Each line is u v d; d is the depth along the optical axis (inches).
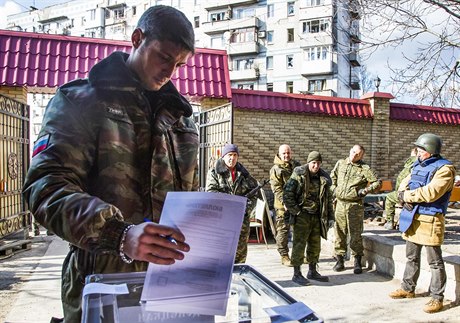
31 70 282.0
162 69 50.7
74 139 46.3
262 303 43.5
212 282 37.4
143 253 36.6
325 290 200.1
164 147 54.9
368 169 229.8
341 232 235.0
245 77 1733.5
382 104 383.2
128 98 50.5
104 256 49.8
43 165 43.4
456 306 174.6
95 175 49.2
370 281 215.6
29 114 301.9
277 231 248.7
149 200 52.4
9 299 175.2
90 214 38.6
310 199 211.0
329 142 367.9
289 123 354.0
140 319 37.4
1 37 289.1
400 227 185.3
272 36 1695.4
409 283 186.1
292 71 1640.0
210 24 1813.5
